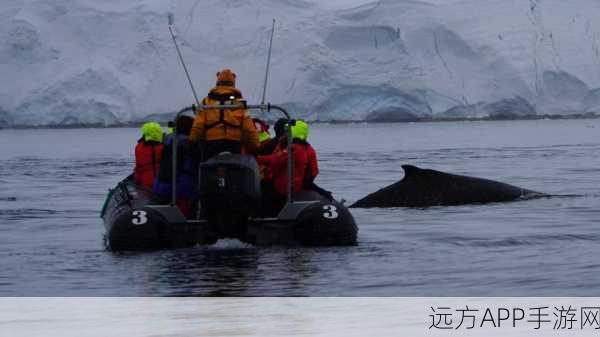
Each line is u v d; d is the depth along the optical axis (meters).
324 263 36.31
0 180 96.69
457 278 32.75
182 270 34.97
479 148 157.88
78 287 31.97
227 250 39.66
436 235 45.75
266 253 38.81
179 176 42.66
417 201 61.75
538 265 35.41
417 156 134.25
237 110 40.59
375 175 94.69
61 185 89.31
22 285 32.53
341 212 40.59
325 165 113.44
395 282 32.12
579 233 45.72
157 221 39.84
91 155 155.88
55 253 40.72
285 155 43.31
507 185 65.06
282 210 40.69
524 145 165.88
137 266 36.09
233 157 38.50
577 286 30.69
